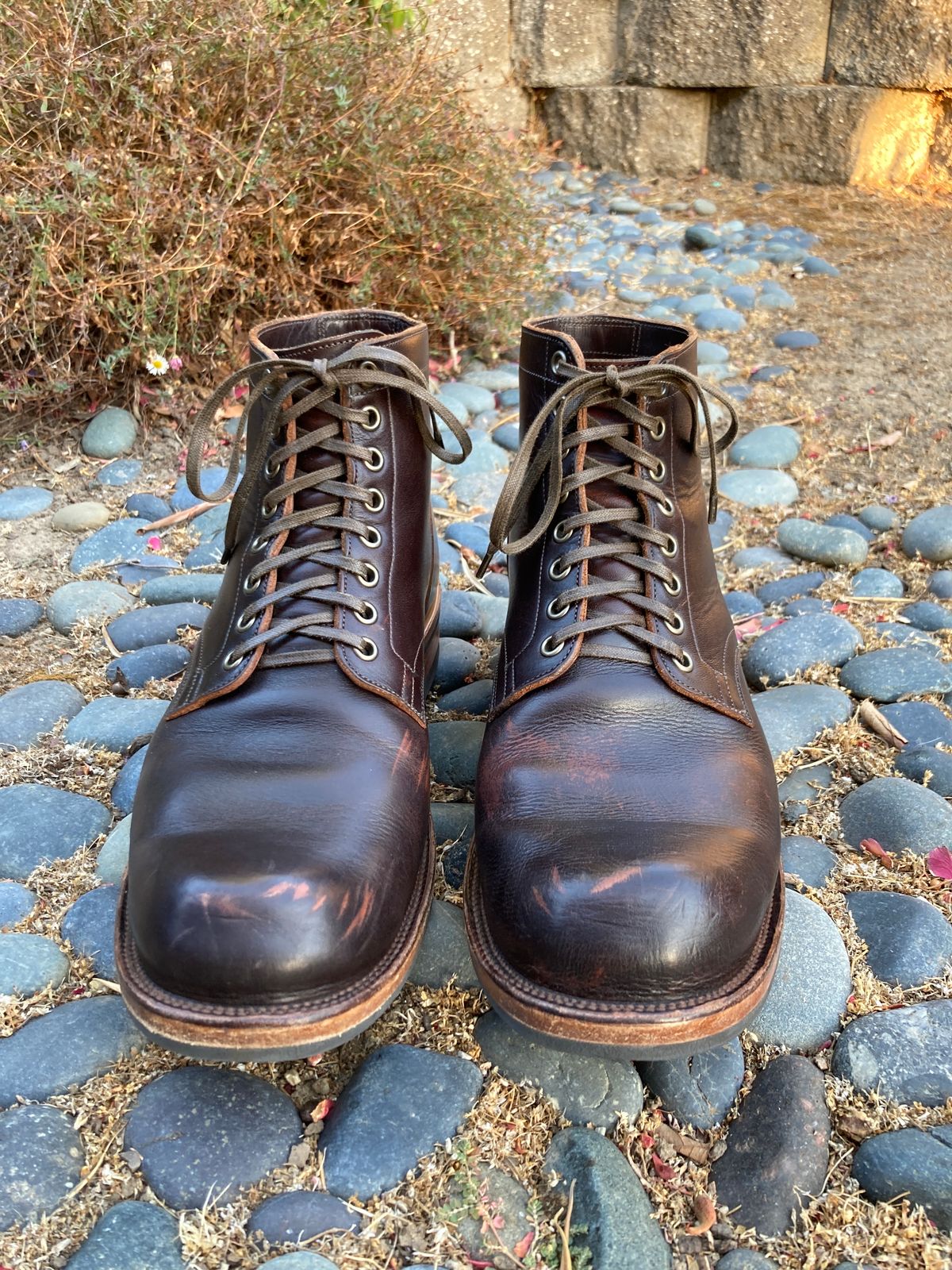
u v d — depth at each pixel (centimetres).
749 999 35
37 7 85
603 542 46
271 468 46
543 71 169
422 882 40
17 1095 38
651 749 41
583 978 34
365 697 43
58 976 43
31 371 90
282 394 44
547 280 119
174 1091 38
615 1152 36
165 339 85
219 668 44
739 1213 35
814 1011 41
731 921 35
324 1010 34
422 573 49
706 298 118
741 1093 39
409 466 47
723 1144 37
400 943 38
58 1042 39
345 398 45
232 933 33
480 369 105
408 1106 37
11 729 56
